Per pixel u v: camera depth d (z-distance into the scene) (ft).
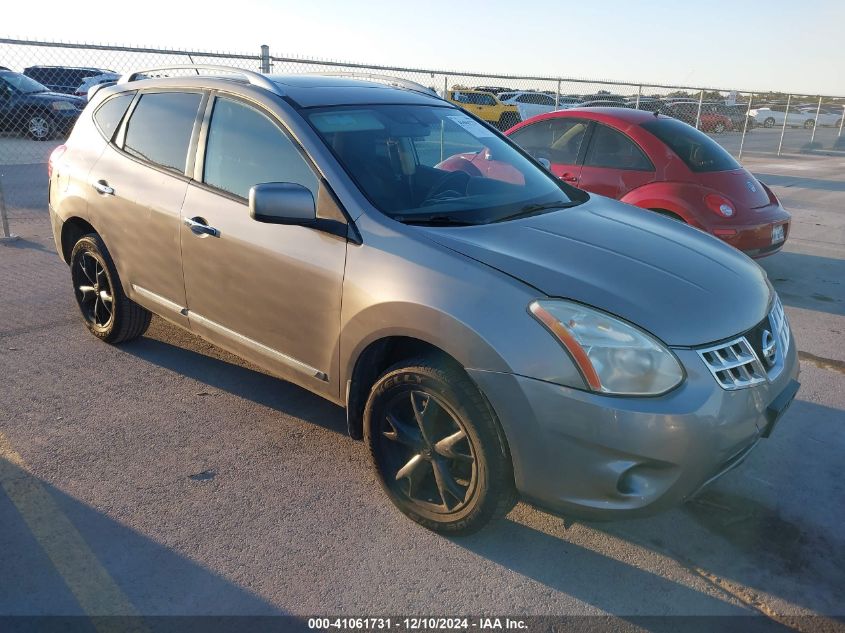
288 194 9.55
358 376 9.99
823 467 11.53
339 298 9.80
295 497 10.35
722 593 8.69
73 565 8.80
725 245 11.40
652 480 8.09
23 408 12.67
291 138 10.85
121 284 14.32
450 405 8.77
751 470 11.39
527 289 8.42
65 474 10.69
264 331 11.25
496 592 8.62
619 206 12.48
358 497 10.39
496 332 8.27
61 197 15.06
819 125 84.07
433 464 9.29
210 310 12.16
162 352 15.29
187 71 14.43
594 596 8.60
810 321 18.90
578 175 22.54
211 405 13.01
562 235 10.03
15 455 11.16
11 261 21.90
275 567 8.90
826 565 9.22
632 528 9.90
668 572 9.05
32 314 17.37
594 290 8.48
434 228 9.70
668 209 20.51
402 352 9.96
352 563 9.02
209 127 12.14
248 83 11.98
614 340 8.01
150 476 10.73
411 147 11.77
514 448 8.38
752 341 8.91
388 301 9.10
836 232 30.86
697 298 8.81
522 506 10.37
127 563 8.87
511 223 10.29
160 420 12.41
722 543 9.62
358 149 10.91
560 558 9.26
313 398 13.39
